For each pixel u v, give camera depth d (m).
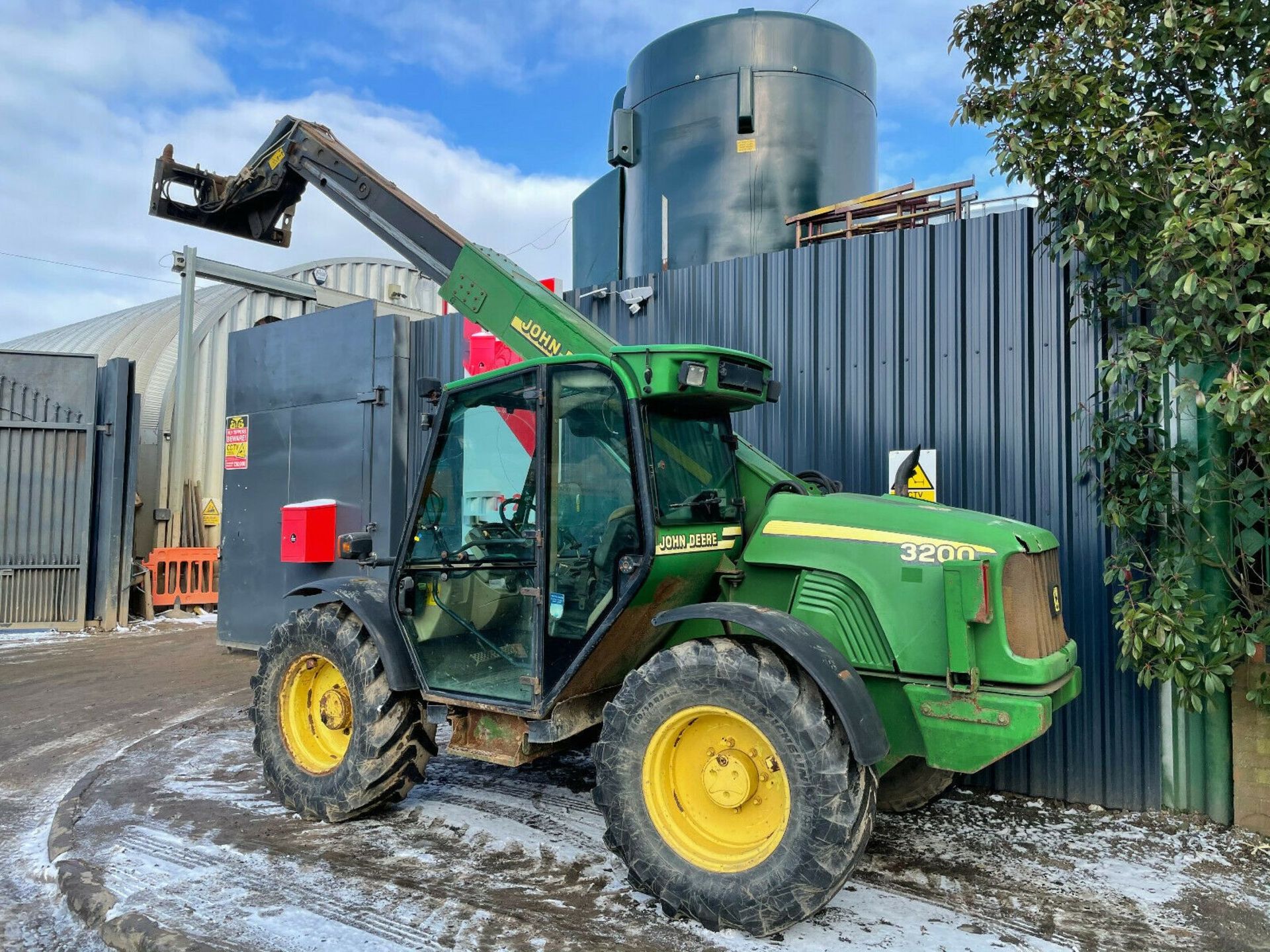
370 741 3.71
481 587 3.58
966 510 3.37
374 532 6.94
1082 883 3.29
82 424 9.79
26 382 9.56
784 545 3.41
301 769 3.94
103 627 9.71
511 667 3.49
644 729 3.03
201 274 11.53
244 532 7.94
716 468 3.65
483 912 2.98
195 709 6.07
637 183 7.10
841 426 5.03
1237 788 3.86
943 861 3.50
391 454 6.88
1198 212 3.36
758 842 2.93
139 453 11.23
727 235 6.47
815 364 5.13
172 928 2.83
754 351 5.36
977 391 4.61
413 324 7.00
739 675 2.87
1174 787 4.06
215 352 12.30
